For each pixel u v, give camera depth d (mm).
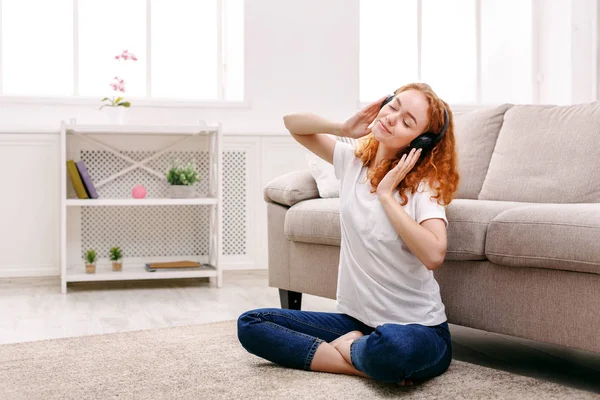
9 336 2584
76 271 4133
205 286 3908
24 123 4168
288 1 4547
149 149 4277
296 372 1944
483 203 2213
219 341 2377
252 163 4445
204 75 4637
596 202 2352
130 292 3695
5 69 4293
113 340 2410
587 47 4809
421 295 1887
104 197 4230
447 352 1886
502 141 2674
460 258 2086
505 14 5156
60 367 2045
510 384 1826
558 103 4918
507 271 1993
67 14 4359
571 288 1836
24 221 4102
